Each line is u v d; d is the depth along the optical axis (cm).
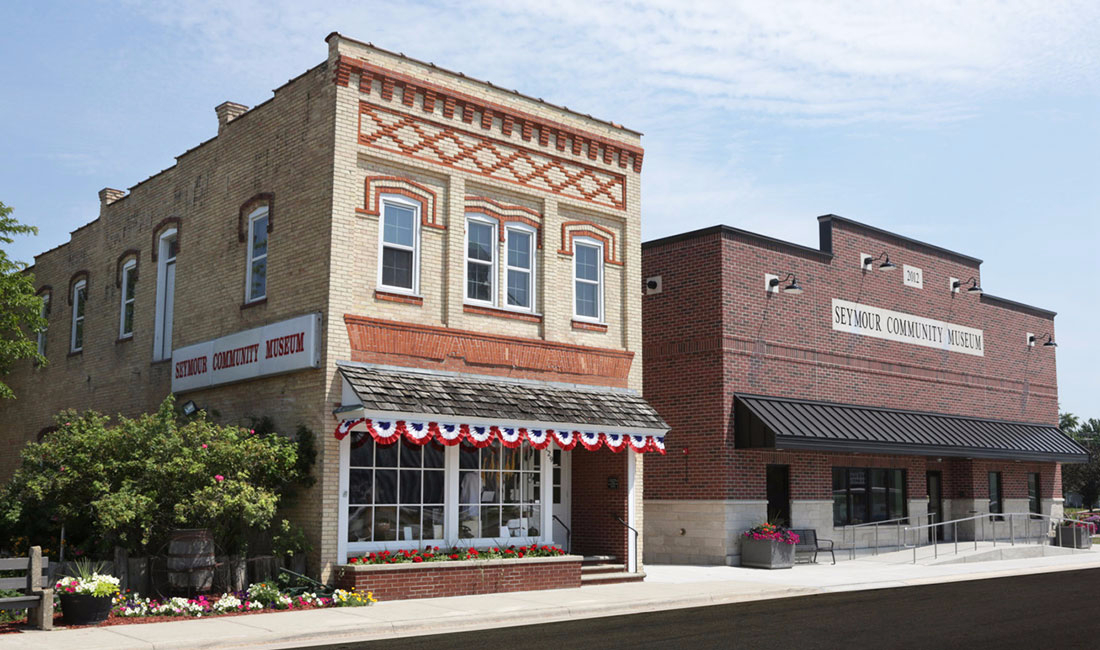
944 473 3222
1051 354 3766
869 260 2931
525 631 1368
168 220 2278
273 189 1914
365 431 1736
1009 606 1661
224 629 1301
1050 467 3641
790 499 2552
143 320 2344
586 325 2112
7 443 2964
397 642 1258
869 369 2878
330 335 1709
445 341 1856
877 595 1858
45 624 1285
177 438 1630
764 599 1798
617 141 2214
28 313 2689
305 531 1681
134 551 1583
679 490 2509
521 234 2048
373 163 1819
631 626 1415
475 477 1908
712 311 2500
